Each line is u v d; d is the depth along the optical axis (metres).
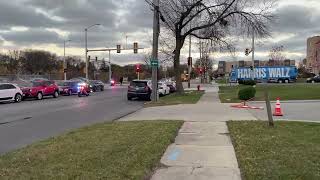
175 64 43.94
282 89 49.16
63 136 13.25
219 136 13.38
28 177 7.91
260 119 18.55
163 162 9.43
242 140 12.09
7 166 8.96
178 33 43.09
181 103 29.84
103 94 52.22
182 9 42.12
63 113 24.83
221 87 67.12
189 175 8.31
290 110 23.55
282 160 9.27
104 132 13.99
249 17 41.66
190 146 11.48
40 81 43.22
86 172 8.21
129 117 21.25
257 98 32.56
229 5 41.16
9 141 14.09
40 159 9.56
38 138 14.73
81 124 19.09
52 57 138.50
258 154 10.01
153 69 33.38
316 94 36.97
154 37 34.00
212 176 8.23
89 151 10.37
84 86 48.19
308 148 10.73
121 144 11.34
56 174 8.09
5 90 36.41
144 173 8.16
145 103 32.94
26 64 131.50
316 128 14.80
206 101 31.73
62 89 49.97
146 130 14.34
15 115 23.66
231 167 8.94
